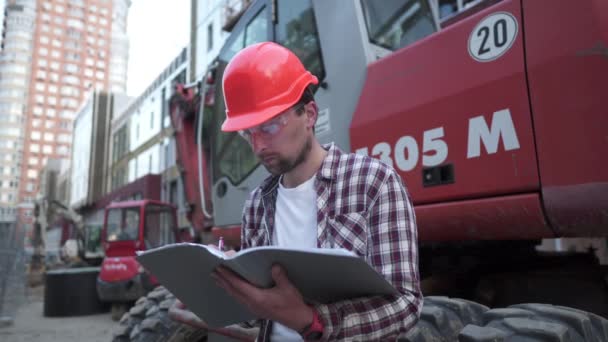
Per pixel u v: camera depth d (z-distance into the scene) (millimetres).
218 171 2961
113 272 7711
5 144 84312
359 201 886
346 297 806
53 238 21625
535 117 1271
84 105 39656
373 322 759
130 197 18719
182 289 929
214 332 1850
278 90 939
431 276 1925
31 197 84375
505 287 1650
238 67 967
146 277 7633
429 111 1530
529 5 1339
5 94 85750
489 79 1385
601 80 1163
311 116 999
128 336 2482
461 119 1438
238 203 2650
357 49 1902
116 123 32188
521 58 1322
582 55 1198
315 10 2172
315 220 966
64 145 88750
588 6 1214
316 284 770
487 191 1356
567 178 1197
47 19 90000
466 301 1356
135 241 7832
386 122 1665
